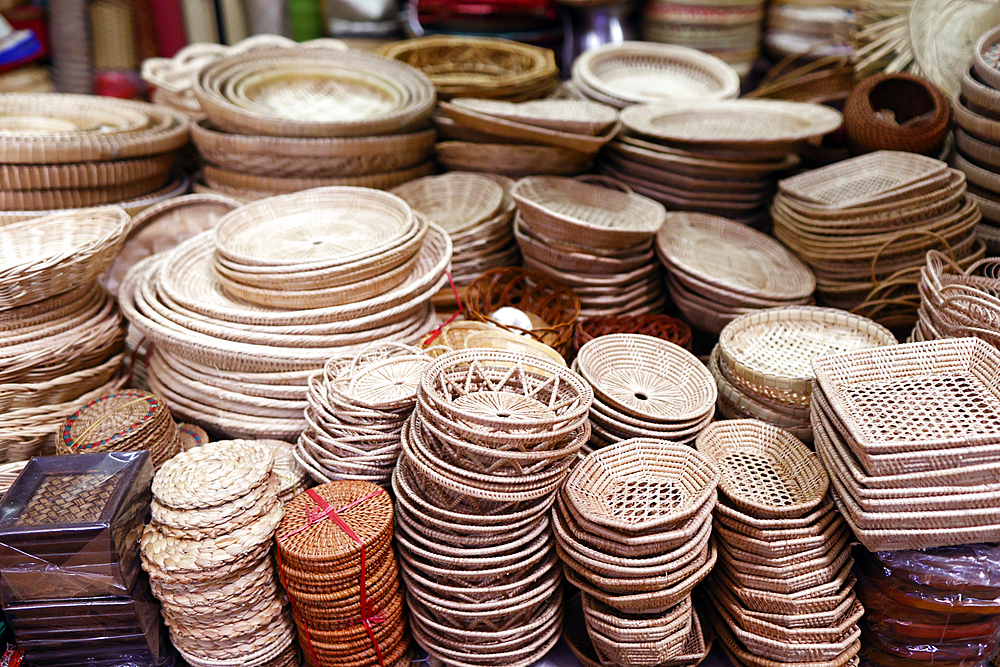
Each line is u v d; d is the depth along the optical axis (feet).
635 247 8.93
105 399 7.22
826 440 6.45
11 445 7.27
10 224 8.48
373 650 6.43
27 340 7.23
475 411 6.06
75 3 11.81
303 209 8.84
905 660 6.54
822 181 9.42
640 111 10.46
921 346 6.81
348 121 9.34
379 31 12.92
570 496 6.14
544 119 9.17
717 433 7.20
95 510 5.89
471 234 9.25
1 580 5.90
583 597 6.31
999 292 7.50
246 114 9.20
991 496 5.65
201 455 6.52
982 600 6.16
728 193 10.05
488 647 6.33
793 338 8.06
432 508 6.07
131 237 9.24
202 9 13.00
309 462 6.99
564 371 6.70
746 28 12.78
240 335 7.14
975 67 8.52
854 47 11.07
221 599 6.07
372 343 7.43
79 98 10.70
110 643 6.29
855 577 6.46
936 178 8.17
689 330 8.95
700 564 6.04
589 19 13.07
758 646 6.33
